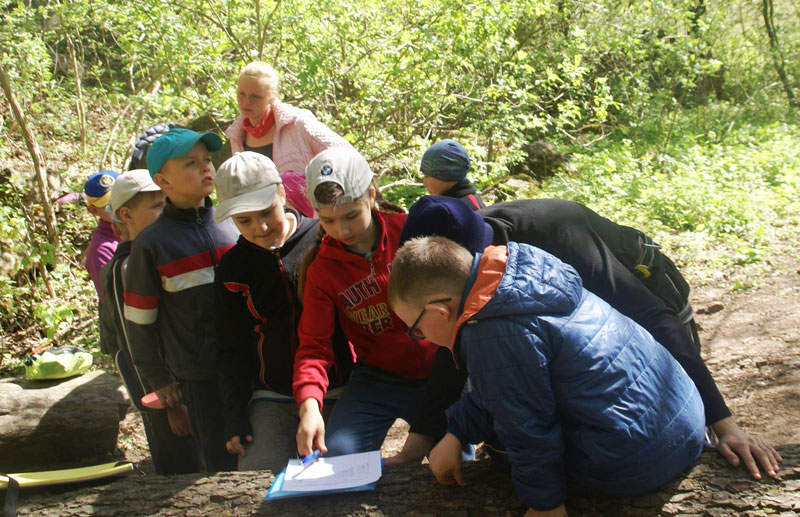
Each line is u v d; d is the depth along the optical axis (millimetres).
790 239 6867
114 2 7297
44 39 10484
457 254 1938
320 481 2262
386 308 2662
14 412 3803
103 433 3957
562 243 2301
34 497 2461
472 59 8367
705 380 2154
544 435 1846
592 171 9133
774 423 3891
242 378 2764
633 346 1942
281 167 4320
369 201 2549
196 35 7051
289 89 7668
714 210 7434
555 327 1845
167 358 3154
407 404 2750
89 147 9805
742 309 5543
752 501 1937
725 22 14906
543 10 9555
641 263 2592
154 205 3328
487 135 8906
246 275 2705
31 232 6988
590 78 12289
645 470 1934
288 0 7156
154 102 6941
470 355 1860
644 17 11500
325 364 2537
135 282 2996
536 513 1950
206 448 3166
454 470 2117
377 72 7633
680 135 11664
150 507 2320
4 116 9508
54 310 5676
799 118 13328
